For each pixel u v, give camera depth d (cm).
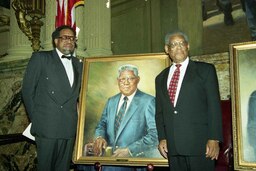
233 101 304
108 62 351
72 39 318
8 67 507
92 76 349
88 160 325
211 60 472
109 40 574
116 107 335
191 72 277
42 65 310
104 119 334
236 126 298
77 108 339
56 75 310
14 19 547
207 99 270
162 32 759
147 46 793
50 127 301
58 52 321
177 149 265
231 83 309
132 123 326
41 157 302
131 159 315
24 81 308
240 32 622
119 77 343
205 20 677
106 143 326
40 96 308
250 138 293
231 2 634
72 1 466
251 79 305
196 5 691
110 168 352
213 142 262
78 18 518
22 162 440
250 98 301
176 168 276
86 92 345
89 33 562
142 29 805
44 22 546
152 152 314
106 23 571
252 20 604
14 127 475
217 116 263
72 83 324
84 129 335
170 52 283
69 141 318
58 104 306
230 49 317
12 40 546
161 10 764
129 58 347
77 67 340
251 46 310
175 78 283
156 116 295
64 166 316
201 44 680
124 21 850
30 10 489
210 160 267
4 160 457
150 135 319
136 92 335
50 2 504
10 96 496
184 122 267
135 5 821
